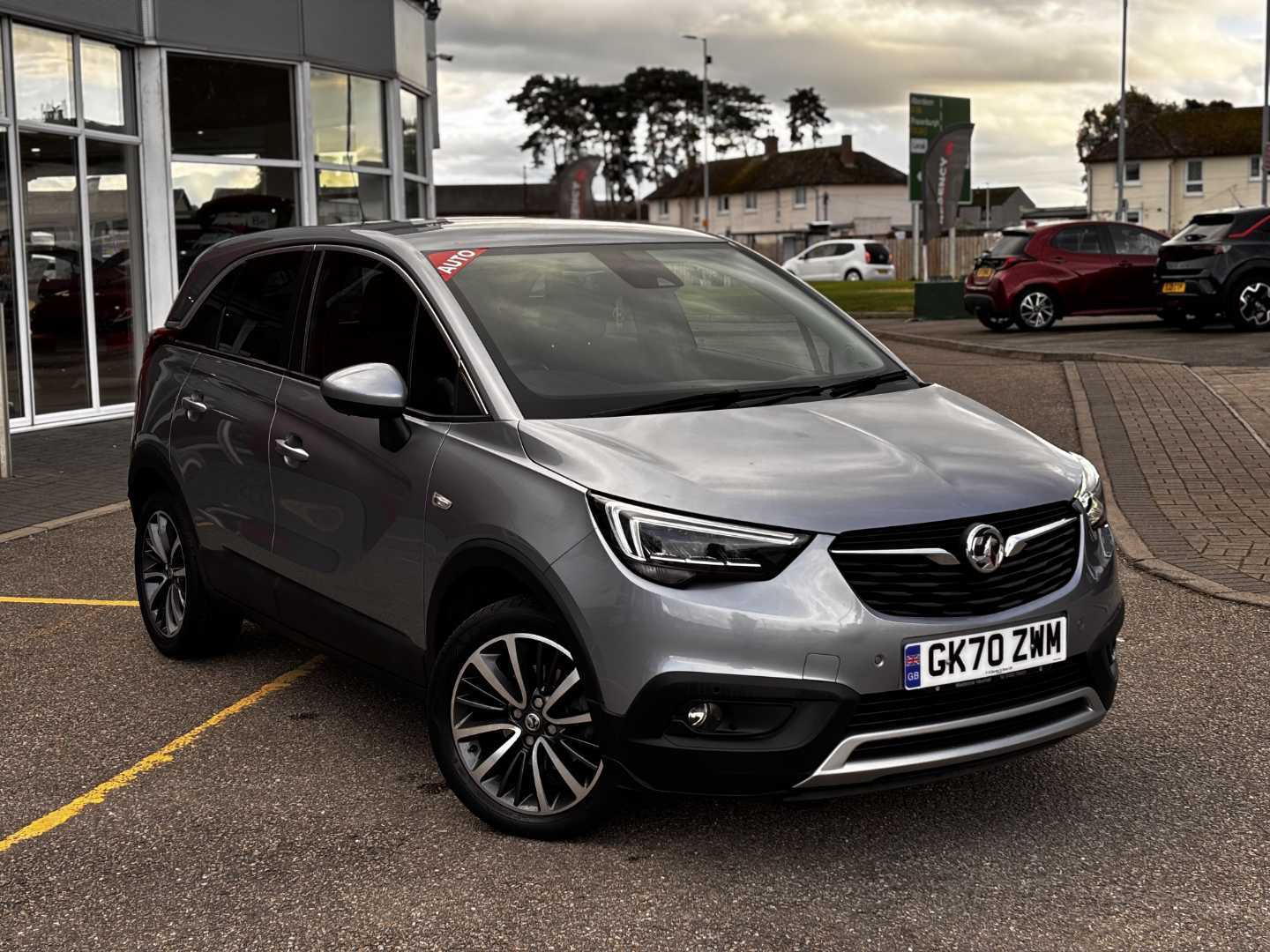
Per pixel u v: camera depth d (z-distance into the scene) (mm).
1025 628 3691
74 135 13883
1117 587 4039
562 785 3939
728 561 3529
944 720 3607
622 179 109312
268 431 4969
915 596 3590
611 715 3625
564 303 4570
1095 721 3924
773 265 5395
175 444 5609
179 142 15133
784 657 3473
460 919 3533
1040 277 21672
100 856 3990
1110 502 8422
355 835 4078
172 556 5871
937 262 58969
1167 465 9469
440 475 4125
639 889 3668
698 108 108438
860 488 3672
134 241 14820
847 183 92625
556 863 3834
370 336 4656
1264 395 12203
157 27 14656
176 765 4699
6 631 6449
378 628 4473
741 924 3463
